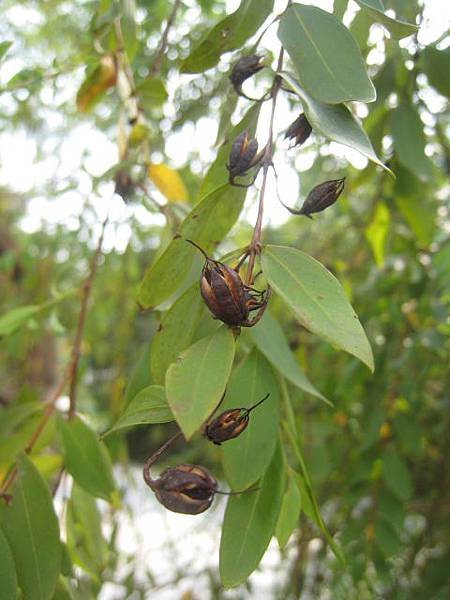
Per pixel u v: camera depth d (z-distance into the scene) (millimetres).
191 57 131
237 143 115
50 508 140
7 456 174
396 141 197
